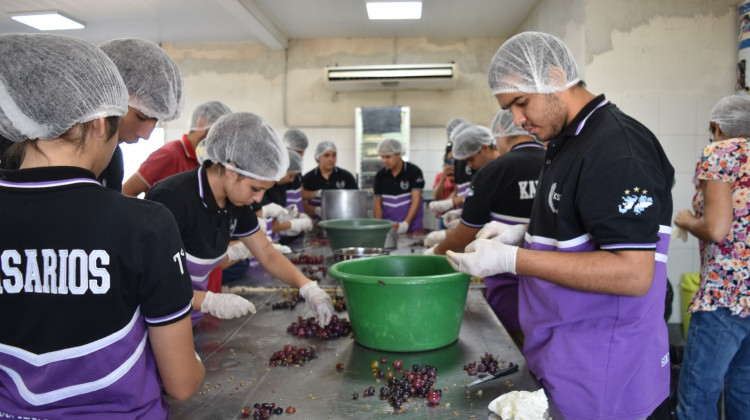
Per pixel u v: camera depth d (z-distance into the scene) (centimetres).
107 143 94
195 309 171
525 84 135
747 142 214
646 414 134
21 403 88
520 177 208
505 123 226
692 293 378
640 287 120
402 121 626
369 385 132
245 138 154
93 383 88
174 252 91
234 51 682
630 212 119
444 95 676
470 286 242
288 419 114
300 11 562
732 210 214
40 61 81
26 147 88
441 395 125
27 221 84
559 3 470
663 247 136
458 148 300
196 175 167
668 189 135
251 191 165
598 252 123
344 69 627
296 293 223
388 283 147
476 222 219
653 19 409
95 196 86
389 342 155
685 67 410
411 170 500
